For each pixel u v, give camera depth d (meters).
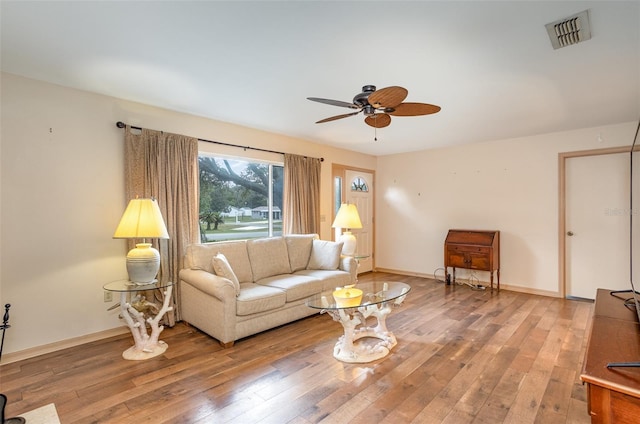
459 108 3.38
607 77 2.62
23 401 2.03
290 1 1.68
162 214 3.31
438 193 5.51
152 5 1.71
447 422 1.83
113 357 2.63
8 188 2.58
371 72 2.54
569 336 3.03
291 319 3.35
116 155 3.12
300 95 3.04
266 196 4.55
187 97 3.10
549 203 4.48
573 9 1.75
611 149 4.04
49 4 1.71
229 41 2.08
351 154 5.73
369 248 6.13
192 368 2.46
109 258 3.08
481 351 2.73
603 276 4.17
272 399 2.06
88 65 2.43
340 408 1.96
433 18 1.83
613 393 0.92
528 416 1.88
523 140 4.68
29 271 2.68
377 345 2.75
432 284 5.14
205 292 2.99
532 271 4.61
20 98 2.63
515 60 2.33
